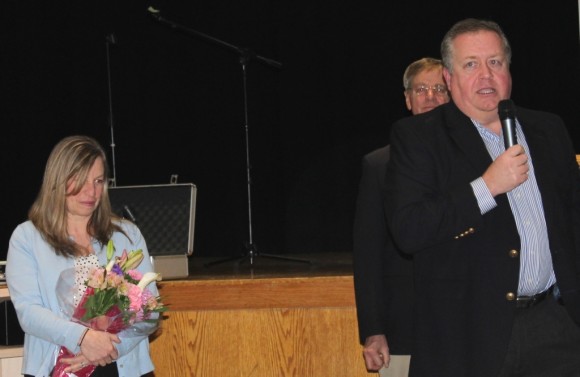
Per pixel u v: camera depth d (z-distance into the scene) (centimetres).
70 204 289
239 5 655
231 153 660
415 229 241
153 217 398
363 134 645
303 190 652
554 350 246
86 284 272
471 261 245
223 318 381
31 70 670
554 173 255
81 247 291
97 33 666
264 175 659
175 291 383
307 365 377
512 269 243
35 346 286
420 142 254
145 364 300
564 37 614
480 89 251
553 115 271
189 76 661
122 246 298
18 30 670
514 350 243
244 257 516
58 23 669
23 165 670
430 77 340
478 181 237
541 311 247
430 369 246
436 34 634
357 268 315
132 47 664
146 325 279
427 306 249
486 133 258
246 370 380
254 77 658
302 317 378
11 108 671
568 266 248
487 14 627
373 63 643
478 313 243
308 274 395
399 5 639
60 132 670
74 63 668
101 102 667
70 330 272
